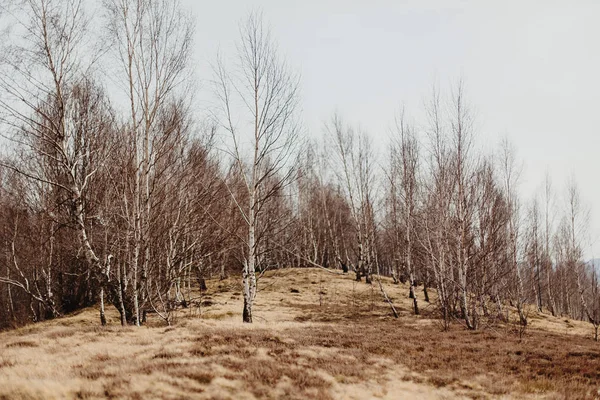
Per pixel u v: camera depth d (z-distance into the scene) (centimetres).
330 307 2597
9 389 746
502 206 2325
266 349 1150
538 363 1203
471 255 1973
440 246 2119
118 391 772
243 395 818
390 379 1023
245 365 993
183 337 1221
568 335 1969
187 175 1772
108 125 1702
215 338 1218
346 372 1031
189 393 796
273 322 1806
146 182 1541
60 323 1950
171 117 1644
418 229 2636
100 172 1750
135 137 1515
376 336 1546
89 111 1716
